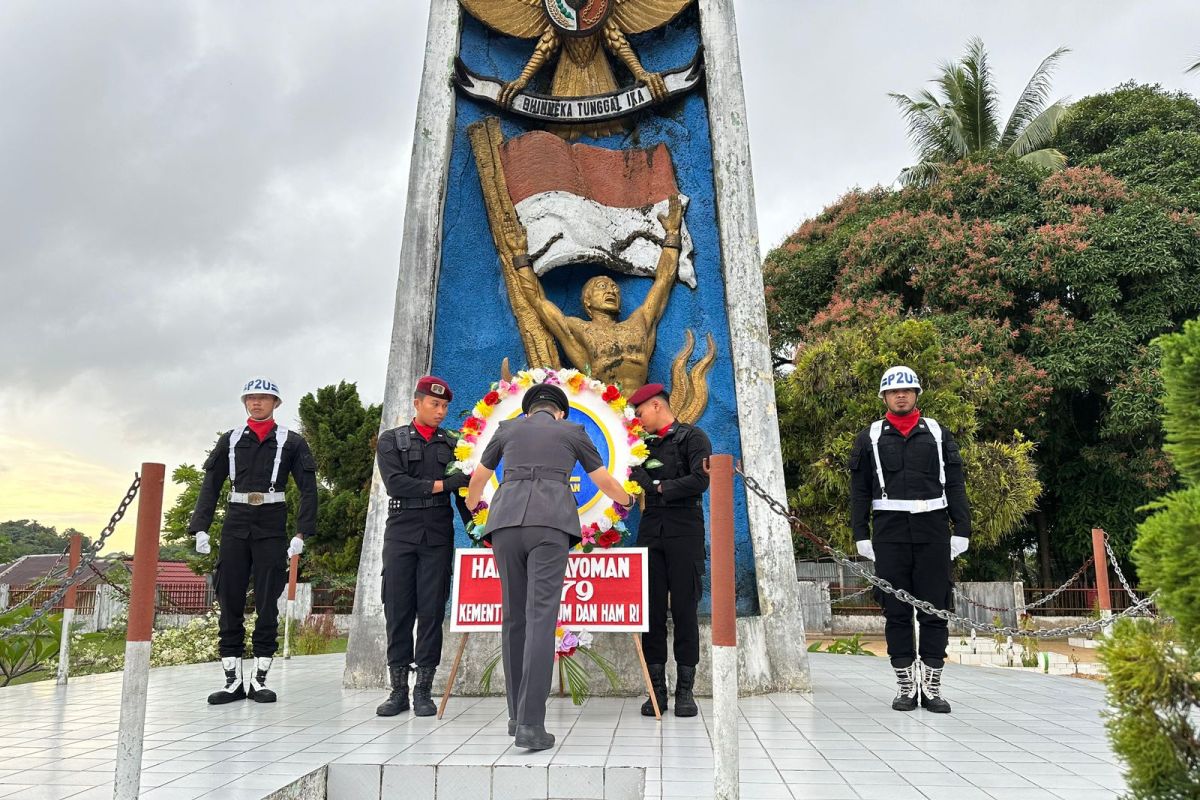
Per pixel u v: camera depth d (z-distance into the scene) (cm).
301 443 561
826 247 2070
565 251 647
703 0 699
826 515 1614
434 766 352
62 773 343
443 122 671
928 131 2214
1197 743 238
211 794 305
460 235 674
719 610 299
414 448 505
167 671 705
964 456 1462
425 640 482
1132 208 1708
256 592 543
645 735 420
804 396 1625
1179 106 1994
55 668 866
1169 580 233
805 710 508
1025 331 1747
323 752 375
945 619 465
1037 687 632
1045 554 1919
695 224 675
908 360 1515
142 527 304
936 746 402
